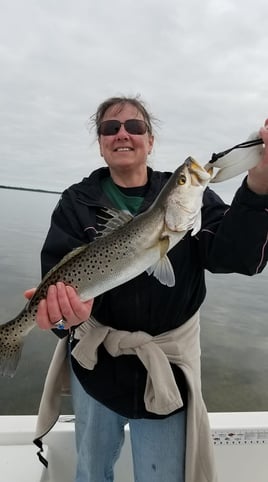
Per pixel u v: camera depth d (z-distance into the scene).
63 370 0.97
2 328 0.79
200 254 0.83
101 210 0.87
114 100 0.90
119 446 0.92
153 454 0.80
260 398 2.32
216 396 2.34
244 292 4.61
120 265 0.74
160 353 0.79
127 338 0.80
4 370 0.77
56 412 0.97
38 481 0.98
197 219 0.73
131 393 0.80
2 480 0.98
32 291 0.77
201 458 0.80
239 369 2.62
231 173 0.68
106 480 0.92
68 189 0.93
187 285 0.81
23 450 1.10
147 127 0.91
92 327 0.83
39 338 2.70
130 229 0.75
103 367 0.83
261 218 0.70
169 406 0.76
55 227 0.86
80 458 0.92
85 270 0.74
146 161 0.91
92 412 0.86
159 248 0.73
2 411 1.92
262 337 3.10
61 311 0.66
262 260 0.74
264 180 0.66
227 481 1.09
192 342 0.84
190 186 0.71
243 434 1.09
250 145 0.65
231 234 0.73
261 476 1.10
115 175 0.90
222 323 3.39
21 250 5.36
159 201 0.74
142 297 0.79
